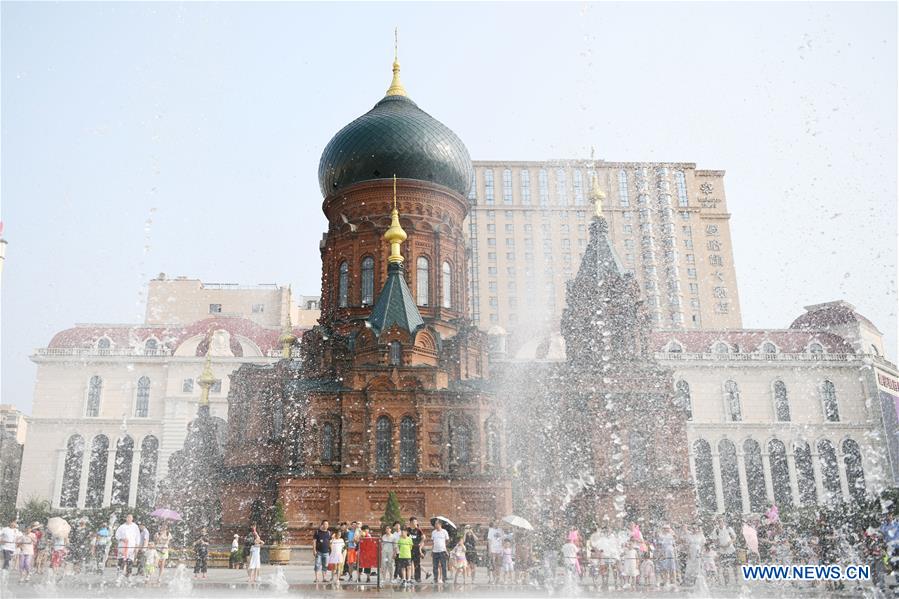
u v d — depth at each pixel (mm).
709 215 162125
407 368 50281
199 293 126375
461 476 48094
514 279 148500
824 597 29156
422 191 60656
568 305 59969
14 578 36469
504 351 87875
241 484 53969
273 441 56812
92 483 98438
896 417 99062
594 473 53406
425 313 58250
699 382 101125
